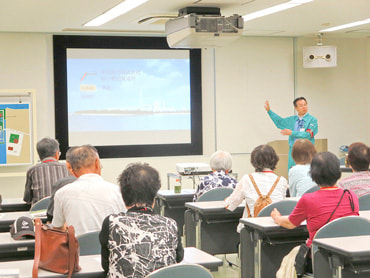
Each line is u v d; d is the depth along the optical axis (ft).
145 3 19.44
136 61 27.53
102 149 27.25
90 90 26.94
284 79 29.45
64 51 26.45
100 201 10.35
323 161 10.20
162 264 7.47
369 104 30.94
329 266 9.05
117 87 27.32
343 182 13.11
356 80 30.66
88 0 18.57
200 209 13.15
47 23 23.30
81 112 26.86
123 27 25.08
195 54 28.25
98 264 8.27
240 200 13.03
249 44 28.89
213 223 14.16
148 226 7.61
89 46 26.78
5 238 9.62
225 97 28.71
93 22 23.41
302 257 9.93
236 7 20.62
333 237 9.41
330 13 22.18
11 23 23.12
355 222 9.44
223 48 28.53
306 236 11.45
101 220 10.29
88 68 26.86
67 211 10.23
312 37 29.66
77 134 26.84
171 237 7.67
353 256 8.17
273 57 29.25
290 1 19.45
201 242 14.10
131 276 7.36
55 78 26.32
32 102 25.57
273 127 29.35
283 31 27.25
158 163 27.96
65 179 12.26
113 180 27.37
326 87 30.14
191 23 19.74
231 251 14.43
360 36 29.81
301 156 14.84
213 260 8.31
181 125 28.27
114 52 27.20
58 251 7.73
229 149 28.84
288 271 10.28
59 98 26.43
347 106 30.58
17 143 25.43
